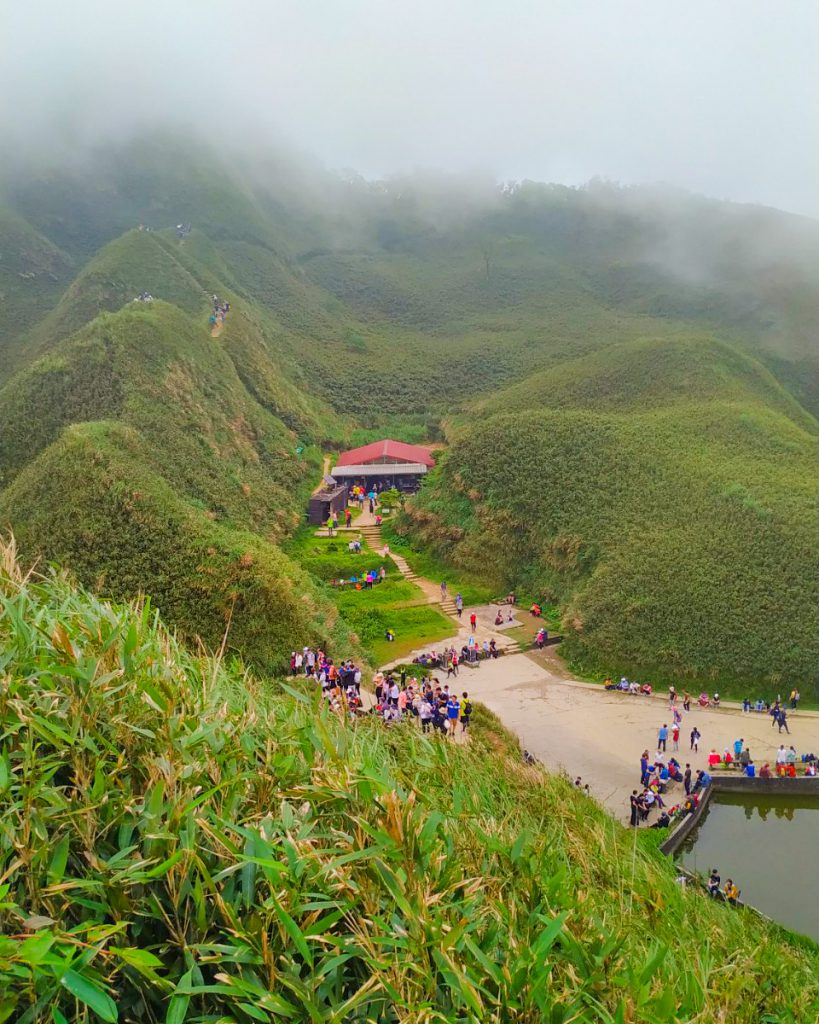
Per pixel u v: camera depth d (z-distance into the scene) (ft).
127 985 11.50
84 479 111.04
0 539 24.02
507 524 155.94
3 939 9.71
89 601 21.89
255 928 11.84
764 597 116.98
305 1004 10.89
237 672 24.99
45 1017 10.30
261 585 99.71
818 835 76.28
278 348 260.62
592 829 35.78
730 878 67.41
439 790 22.77
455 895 14.84
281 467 184.75
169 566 101.09
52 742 13.80
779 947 33.76
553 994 13.21
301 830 13.99
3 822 11.94
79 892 12.27
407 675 103.91
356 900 13.10
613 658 117.91
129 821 13.34
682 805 76.89
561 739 92.94
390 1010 12.01
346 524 174.09
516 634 130.52
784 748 86.33
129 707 16.25
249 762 16.70
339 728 20.31
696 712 103.60
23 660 16.49
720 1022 15.47
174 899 12.03
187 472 146.00
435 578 155.12
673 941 22.09
